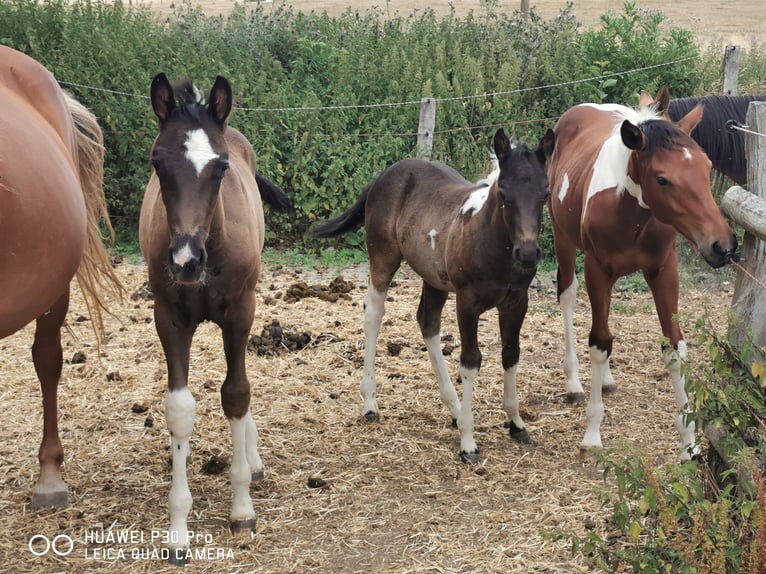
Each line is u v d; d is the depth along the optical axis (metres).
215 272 3.68
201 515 4.07
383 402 5.56
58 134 3.83
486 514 4.09
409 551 3.77
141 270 8.52
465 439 4.73
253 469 4.41
